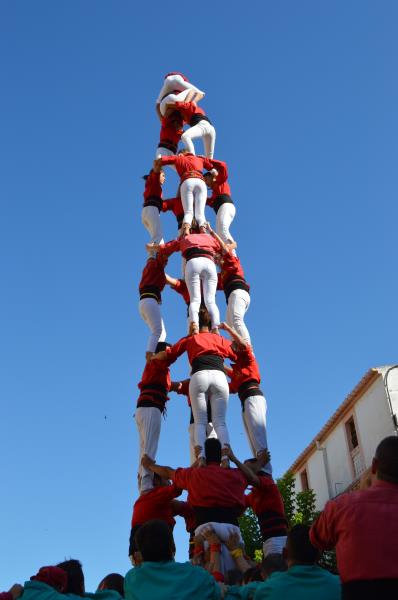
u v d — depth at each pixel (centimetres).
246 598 447
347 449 2150
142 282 1010
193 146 1136
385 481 368
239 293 989
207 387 823
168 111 1240
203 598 407
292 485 1998
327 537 372
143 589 406
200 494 708
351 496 368
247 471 800
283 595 391
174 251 993
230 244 1021
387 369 1973
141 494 845
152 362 906
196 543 679
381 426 1945
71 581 464
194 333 879
